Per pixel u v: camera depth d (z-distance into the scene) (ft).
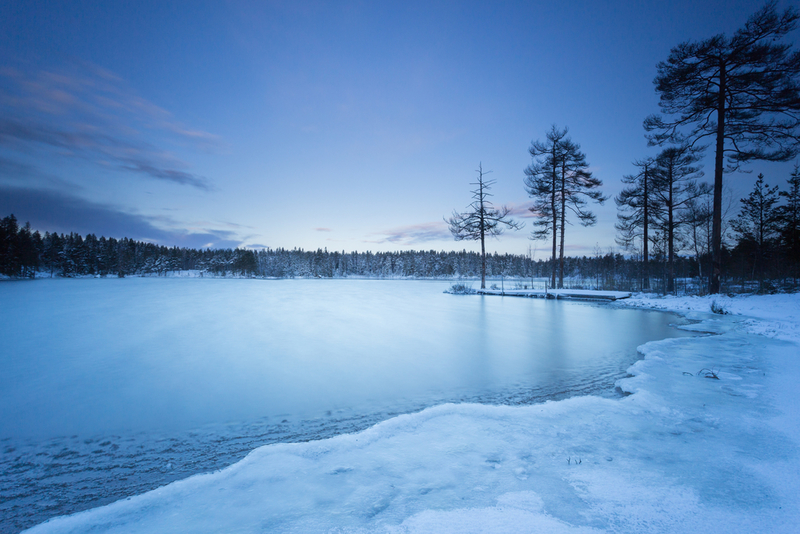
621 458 9.95
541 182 92.79
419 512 7.53
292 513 7.58
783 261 94.48
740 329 34.35
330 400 16.83
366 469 9.53
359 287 147.64
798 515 7.23
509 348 28.53
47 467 10.80
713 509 7.49
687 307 54.80
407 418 13.24
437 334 34.96
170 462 11.05
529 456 10.16
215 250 433.48
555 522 7.11
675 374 19.06
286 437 12.84
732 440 11.00
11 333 35.63
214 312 53.62
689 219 80.53
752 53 52.49
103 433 13.30
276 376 21.01
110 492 9.39
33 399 17.07
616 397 16.57
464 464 9.72
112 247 337.93
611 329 37.73
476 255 415.85
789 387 16.35
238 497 8.30
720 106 56.80
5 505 8.79
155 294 92.02
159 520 7.48
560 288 92.02
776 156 54.08
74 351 27.53
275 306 62.85
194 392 18.08
